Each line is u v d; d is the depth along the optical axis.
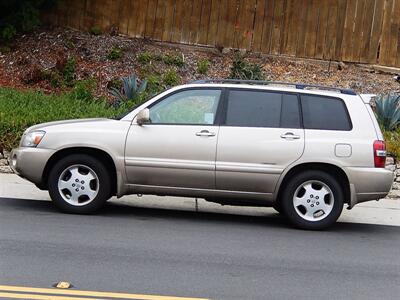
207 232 9.91
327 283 7.59
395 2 17.98
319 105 10.53
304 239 9.83
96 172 10.41
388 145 13.82
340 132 10.39
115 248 8.60
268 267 8.12
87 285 7.07
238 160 10.25
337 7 18.09
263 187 10.33
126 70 17.38
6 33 17.94
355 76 17.80
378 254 9.17
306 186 10.38
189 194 10.45
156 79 16.89
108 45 18.00
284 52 18.28
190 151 10.27
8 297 6.59
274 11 18.20
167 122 10.41
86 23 18.58
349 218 11.73
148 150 10.30
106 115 14.50
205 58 18.00
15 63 17.61
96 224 9.92
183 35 18.42
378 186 10.32
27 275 7.31
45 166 10.39
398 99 15.50
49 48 17.88
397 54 18.09
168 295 6.87
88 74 17.19
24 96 15.35
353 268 8.33
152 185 10.40
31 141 10.45
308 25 18.17
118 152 10.30
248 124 10.40
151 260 8.14
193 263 8.11
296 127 10.41
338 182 10.39
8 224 9.59
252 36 18.30
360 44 18.14
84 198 10.50
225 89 10.57
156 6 18.39
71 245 8.62
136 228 9.84
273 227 10.60
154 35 18.45
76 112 14.42
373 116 10.55
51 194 10.45
